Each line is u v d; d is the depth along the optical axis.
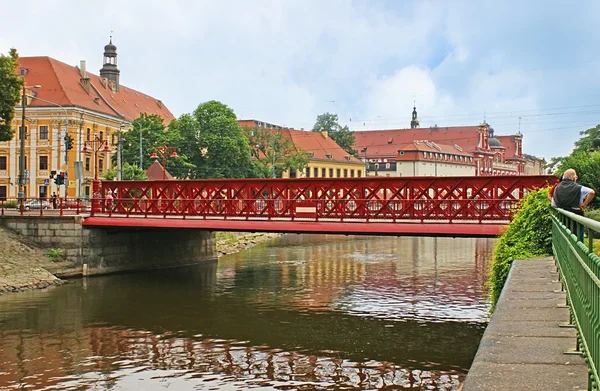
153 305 28.97
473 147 139.50
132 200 37.44
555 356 7.39
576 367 6.94
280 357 20.45
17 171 77.94
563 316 9.46
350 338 22.69
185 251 45.56
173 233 44.56
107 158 84.50
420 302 29.17
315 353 20.86
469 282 35.09
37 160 77.69
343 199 30.45
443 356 20.33
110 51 97.50
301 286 34.31
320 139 118.31
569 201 12.06
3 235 37.50
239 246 57.41
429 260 46.44
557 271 13.38
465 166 136.50
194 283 35.56
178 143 79.56
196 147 81.00
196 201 34.75
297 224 31.14
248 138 95.56
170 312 27.38
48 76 80.06
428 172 125.19
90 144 74.88
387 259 47.38
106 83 94.38
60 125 77.06
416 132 143.50
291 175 104.50
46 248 38.31
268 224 31.94
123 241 40.69
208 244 47.91
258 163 89.38
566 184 12.16
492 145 150.00
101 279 36.94
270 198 33.38
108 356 20.62
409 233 28.42
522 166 166.25
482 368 7.00
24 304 29.08
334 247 58.81
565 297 10.76
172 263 44.22
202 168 80.81
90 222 37.81
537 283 12.33
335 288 33.47
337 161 116.19
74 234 38.03
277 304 29.08
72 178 76.50
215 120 80.50
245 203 33.09
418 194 29.77
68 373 18.81
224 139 79.94
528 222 17.64
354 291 32.41
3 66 41.59
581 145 82.56
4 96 41.66
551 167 77.75
